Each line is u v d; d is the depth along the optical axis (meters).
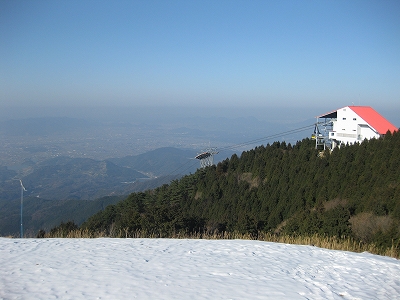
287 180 34.22
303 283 6.95
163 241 10.79
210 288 6.59
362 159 30.91
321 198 27.94
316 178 31.53
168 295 6.24
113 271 7.56
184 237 13.54
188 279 7.08
